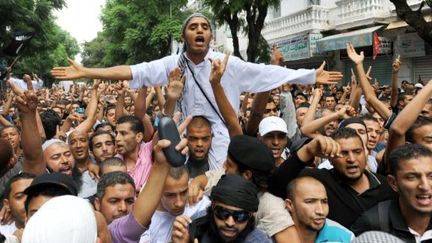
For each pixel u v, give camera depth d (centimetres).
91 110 552
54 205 151
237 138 296
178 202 294
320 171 332
